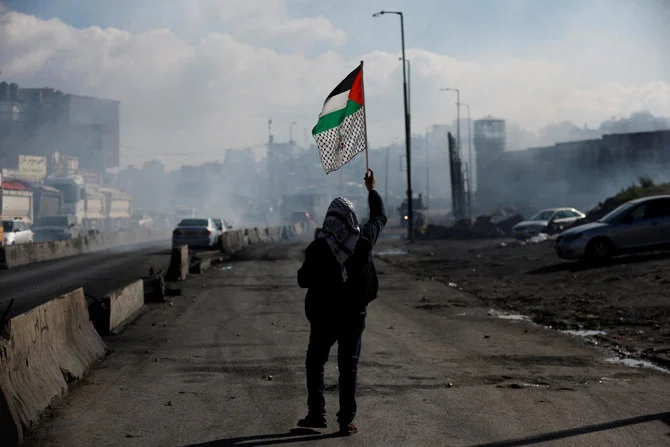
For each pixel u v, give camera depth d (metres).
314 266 5.64
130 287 13.55
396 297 16.84
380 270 25.00
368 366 8.77
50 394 6.70
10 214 48.72
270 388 7.54
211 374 8.30
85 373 8.21
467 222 51.25
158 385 7.69
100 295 17.22
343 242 5.61
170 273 21.27
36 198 61.38
